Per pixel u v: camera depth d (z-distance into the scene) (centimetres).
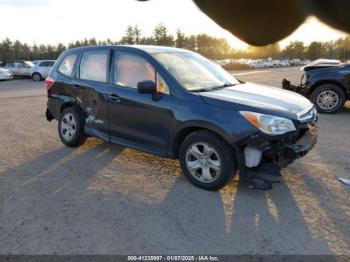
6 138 573
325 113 792
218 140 345
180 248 263
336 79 765
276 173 335
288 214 314
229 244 268
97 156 477
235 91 390
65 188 372
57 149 510
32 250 260
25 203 337
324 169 423
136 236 279
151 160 459
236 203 335
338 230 287
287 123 334
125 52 432
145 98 400
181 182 386
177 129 373
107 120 452
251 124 326
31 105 949
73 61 510
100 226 294
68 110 509
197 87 392
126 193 359
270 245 266
